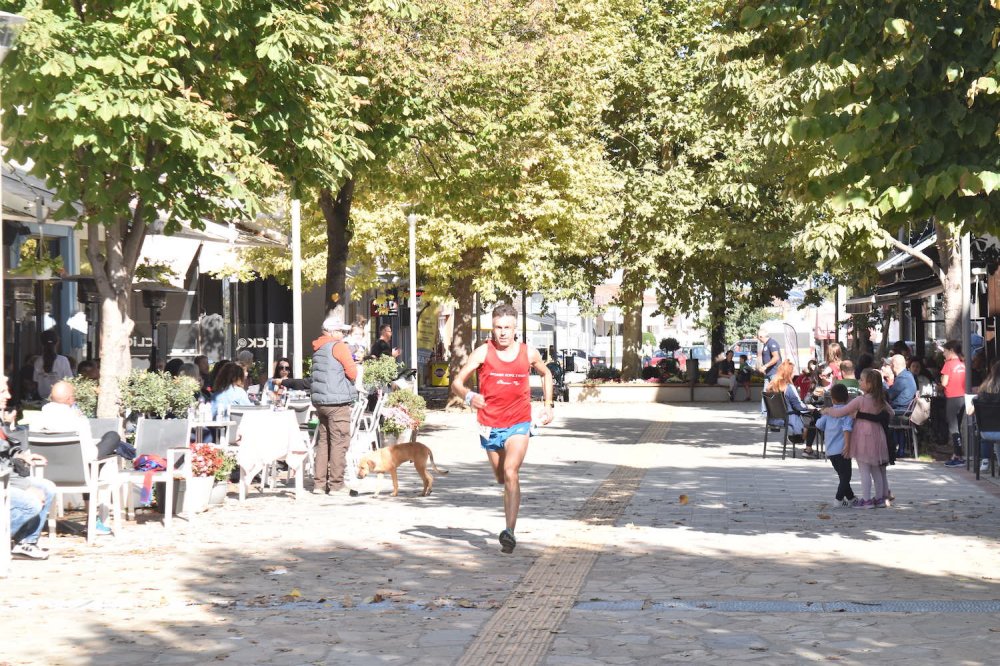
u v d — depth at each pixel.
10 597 9.02
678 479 18.05
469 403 10.88
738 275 45.59
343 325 16.34
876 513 14.01
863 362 23.84
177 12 13.86
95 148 13.12
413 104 21.38
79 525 12.86
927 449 22.34
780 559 10.62
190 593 9.16
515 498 10.87
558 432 29.08
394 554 10.98
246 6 14.77
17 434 12.79
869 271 28.50
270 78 15.28
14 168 16.08
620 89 43.69
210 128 14.15
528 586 9.39
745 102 22.92
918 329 30.64
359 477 15.71
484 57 22.88
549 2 24.91
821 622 8.01
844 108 10.36
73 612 8.48
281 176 15.12
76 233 26.64
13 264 23.73
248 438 15.08
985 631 7.70
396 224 35.50
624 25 42.34
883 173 9.77
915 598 8.81
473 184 24.62
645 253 43.88
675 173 43.03
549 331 77.50
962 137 9.48
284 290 47.59
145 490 14.09
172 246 26.66
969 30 9.59
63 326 26.25
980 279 22.88
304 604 8.70
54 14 13.45
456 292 38.94
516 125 24.27
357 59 20.56
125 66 13.23
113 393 14.87
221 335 34.50
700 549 11.21
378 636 7.70
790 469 19.77
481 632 7.79
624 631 7.79
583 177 36.44
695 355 72.94
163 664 7.04
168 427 13.69
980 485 17.11
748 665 6.89
